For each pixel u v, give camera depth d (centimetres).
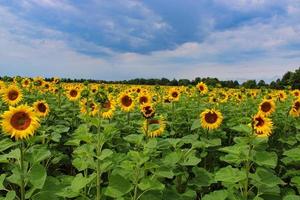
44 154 682
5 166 855
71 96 1612
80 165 673
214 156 1013
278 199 685
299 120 1296
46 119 1184
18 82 1966
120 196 595
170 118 1349
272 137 1252
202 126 1015
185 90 2105
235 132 1211
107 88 1634
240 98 2069
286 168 930
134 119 1237
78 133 760
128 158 713
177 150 758
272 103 1174
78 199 650
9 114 646
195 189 780
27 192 638
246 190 657
